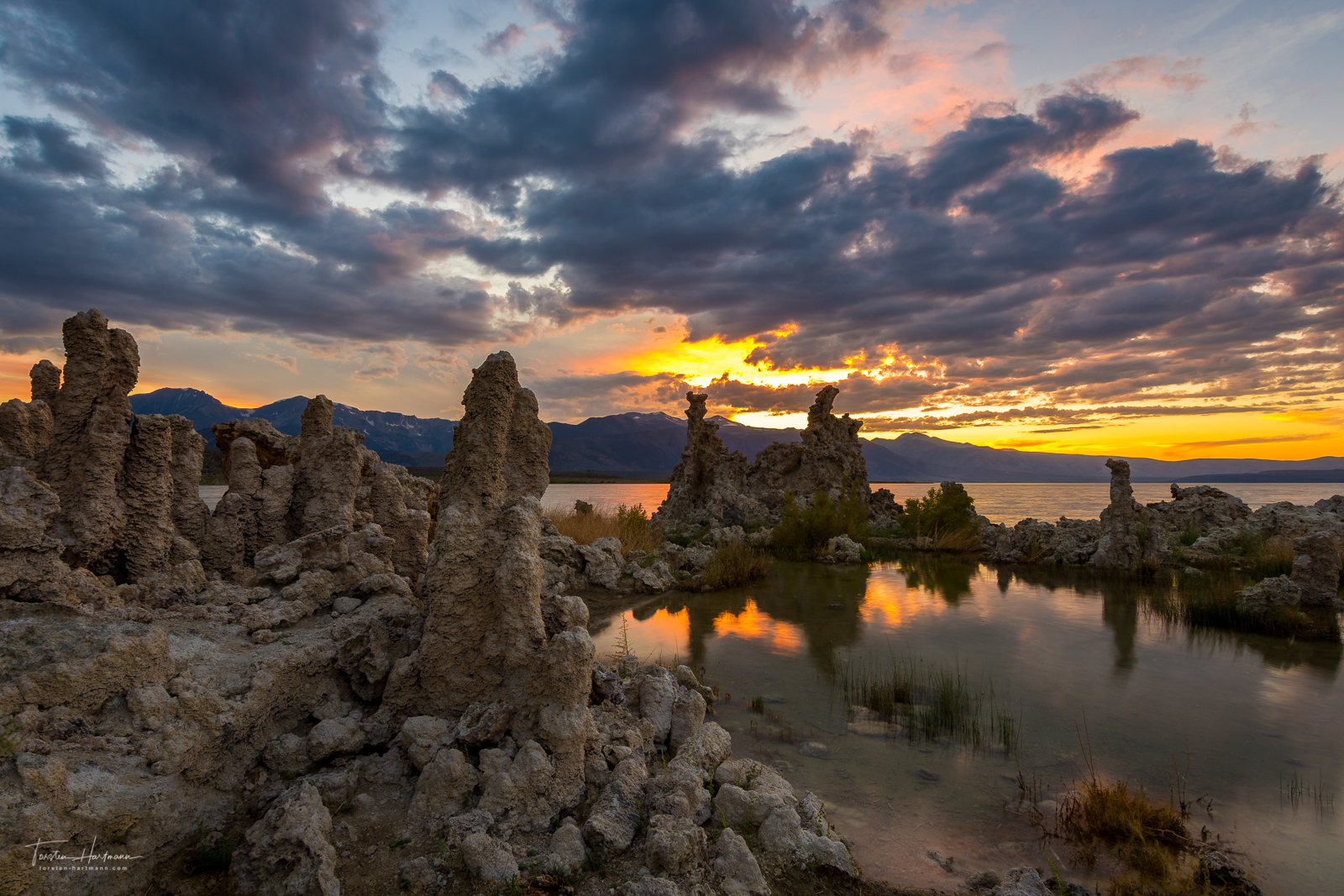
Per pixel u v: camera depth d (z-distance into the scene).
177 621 6.54
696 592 17.09
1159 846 5.44
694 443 34.94
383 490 11.81
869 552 23.86
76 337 7.41
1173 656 11.32
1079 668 10.60
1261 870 5.23
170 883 4.32
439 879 4.52
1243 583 17.72
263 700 5.70
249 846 4.43
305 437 13.08
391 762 5.87
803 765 7.05
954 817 6.02
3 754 4.05
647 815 5.32
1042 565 21.89
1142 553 21.23
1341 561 17.64
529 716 6.07
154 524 7.99
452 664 6.41
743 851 4.83
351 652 6.59
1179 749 7.54
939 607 15.36
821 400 37.06
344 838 4.90
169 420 8.71
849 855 5.17
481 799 5.25
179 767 4.82
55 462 7.20
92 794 4.23
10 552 5.58
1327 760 7.26
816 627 13.27
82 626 5.07
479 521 6.66
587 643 6.01
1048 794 6.46
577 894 4.48
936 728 8.00
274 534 10.11
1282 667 10.71
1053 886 4.96
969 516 27.31
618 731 6.70
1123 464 21.44
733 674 10.09
